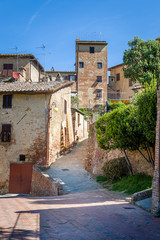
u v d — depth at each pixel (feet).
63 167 71.05
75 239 18.04
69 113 95.86
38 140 70.95
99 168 64.03
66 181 58.18
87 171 67.92
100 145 53.93
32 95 72.84
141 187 40.27
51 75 150.30
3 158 71.51
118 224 22.74
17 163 71.10
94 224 22.50
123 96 164.76
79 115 112.27
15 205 33.68
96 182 56.29
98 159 65.31
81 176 62.75
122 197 38.60
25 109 72.59
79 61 152.66
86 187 52.47
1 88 73.82
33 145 71.00
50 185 51.37
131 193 40.40
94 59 153.07
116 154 58.13
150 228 21.75
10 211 28.14
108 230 20.75
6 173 70.85
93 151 69.72
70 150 90.33
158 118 28.99
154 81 40.68
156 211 26.73
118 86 170.91
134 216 26.08
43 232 19.43
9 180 70.49
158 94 29.40
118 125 45.62
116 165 52.19
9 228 20.10
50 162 71.56
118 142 46.01
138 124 41.16
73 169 69.31
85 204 33.47
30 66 114.01
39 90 69.97
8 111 72.95
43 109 71.92
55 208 30.42
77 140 103.19
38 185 59.82
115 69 174.50
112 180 52.75
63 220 23.77
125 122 44.50
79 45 153.69
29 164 70.69
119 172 51.67
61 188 47.39
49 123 71.26
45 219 23.98
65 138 89.66
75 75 152.46
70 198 40.45
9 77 92.53
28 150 71.05
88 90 150.92
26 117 72.33
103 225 22.24
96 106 149.28
